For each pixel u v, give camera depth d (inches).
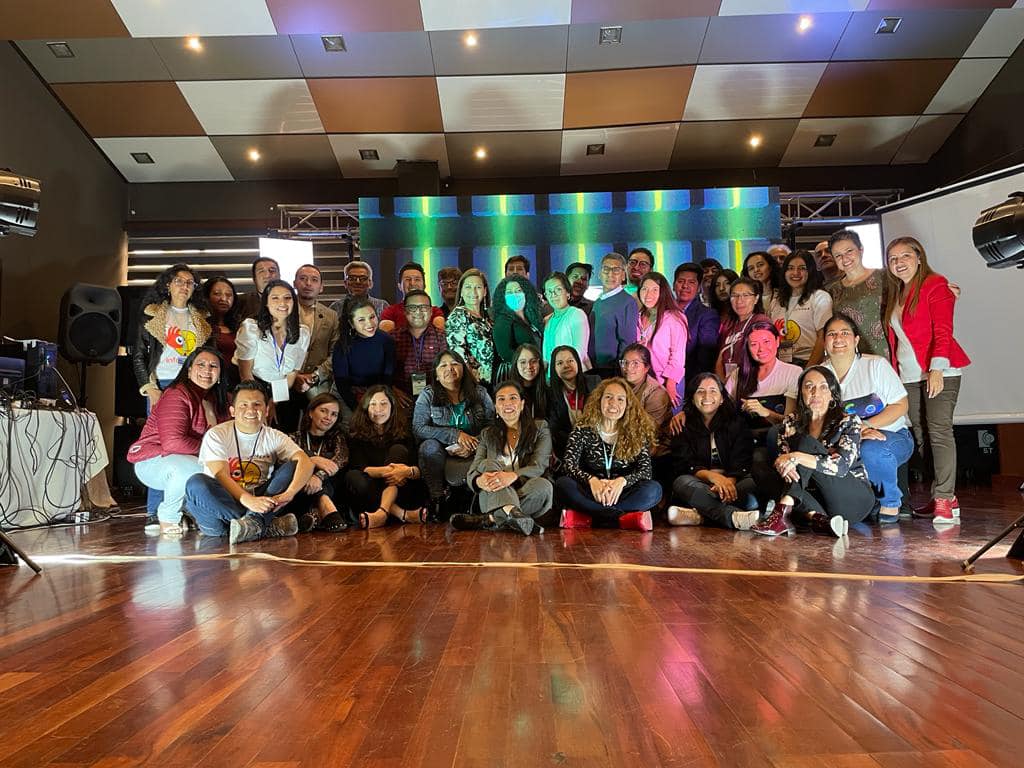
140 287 235.3
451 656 50.1
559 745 34.4
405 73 241.3
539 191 301.9
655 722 37.1
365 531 134.4
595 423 136.4
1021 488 210.8
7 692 44.0
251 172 294.5
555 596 70.7
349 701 41.3
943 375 133.2
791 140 279.1
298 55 232.2
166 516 135.5
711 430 141.6
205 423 139.0
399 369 173.0
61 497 162.2
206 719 38.8
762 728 36.1
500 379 172.7
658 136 275.9
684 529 131.3
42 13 213.2
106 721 38.8
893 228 232.1
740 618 59.7
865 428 129.1
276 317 157.9
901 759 32.2
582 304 204.1
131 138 271.1
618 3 212.5
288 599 71.4
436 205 276.8
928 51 235.3
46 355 178.5
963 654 48.7
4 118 226.5
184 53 230.8
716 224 273.0
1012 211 94.3
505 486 129.4
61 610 67.9
